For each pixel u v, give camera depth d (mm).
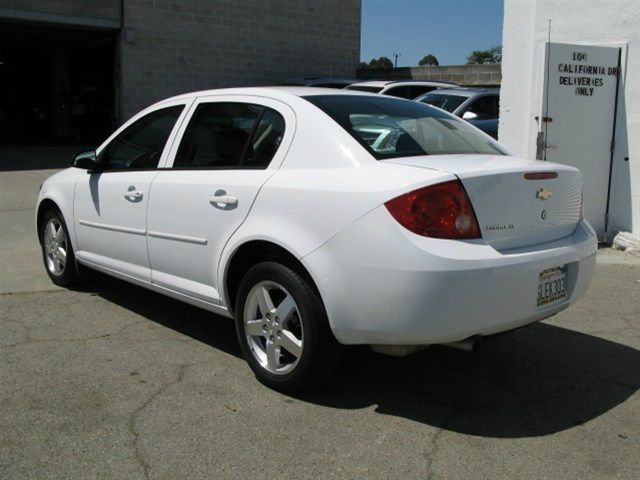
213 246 4035
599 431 3410
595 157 7770
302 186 3559
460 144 4066
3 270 6434
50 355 4289
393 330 3240
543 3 7906
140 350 4406
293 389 3693
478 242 3256
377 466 3043
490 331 3311
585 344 4676
